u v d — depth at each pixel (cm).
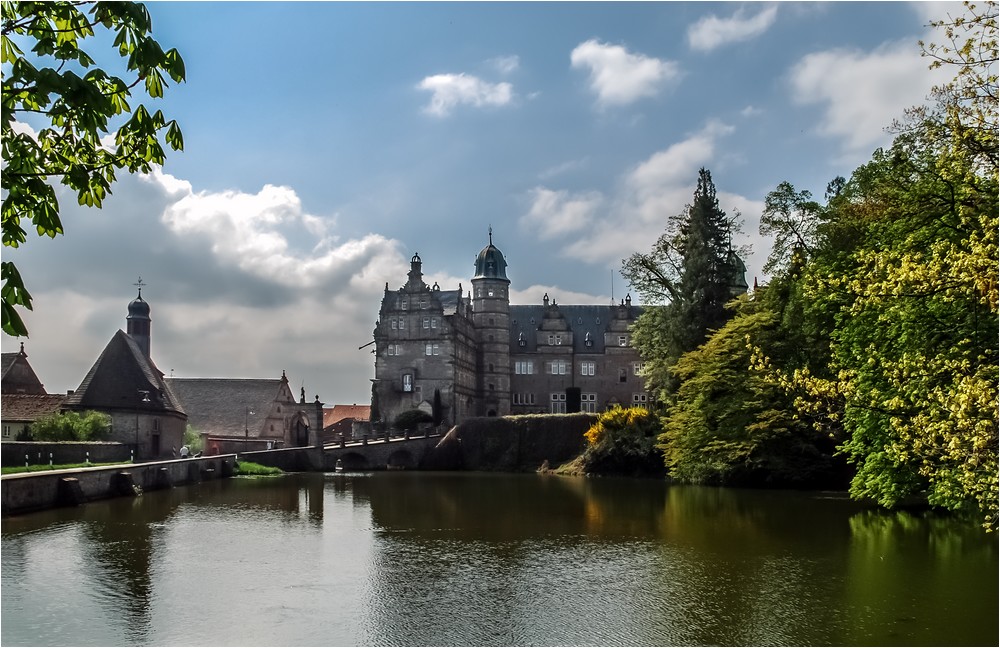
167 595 1864
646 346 6781
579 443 8112
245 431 10856
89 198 952
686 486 5253
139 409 6481
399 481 6016
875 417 2698
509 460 8250
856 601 1764
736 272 6094
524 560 2292
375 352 10694
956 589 1862
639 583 1975
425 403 10419
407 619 1662
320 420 8788
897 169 3070
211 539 2684
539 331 12156
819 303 2912
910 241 2362
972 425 1370
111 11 802
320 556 2359
